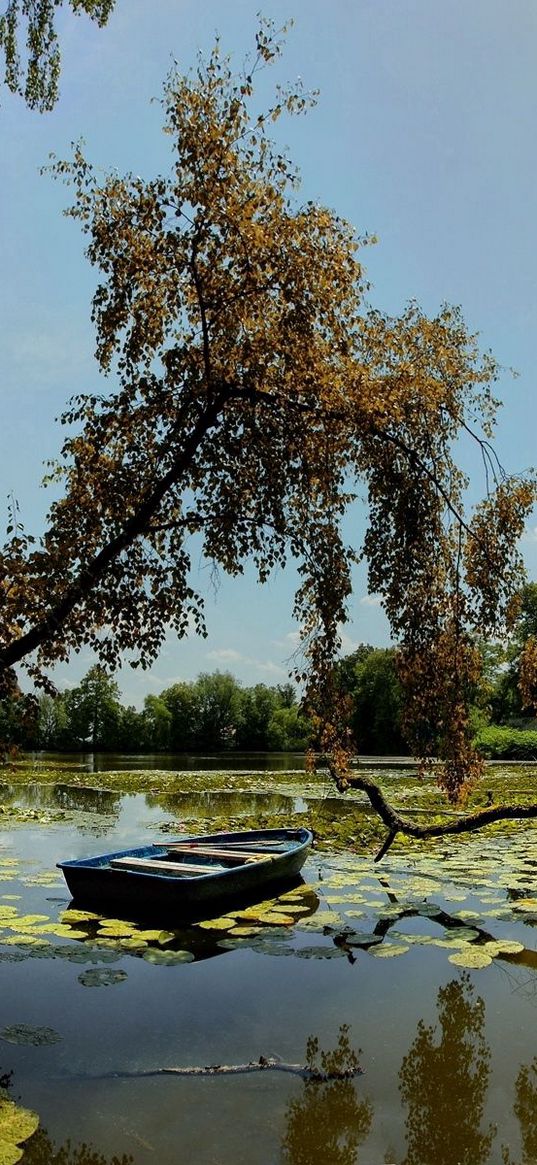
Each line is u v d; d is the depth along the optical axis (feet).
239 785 95.09
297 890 35.12
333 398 26.17
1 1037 18.38
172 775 113.70
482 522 31.32
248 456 28.66
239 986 22.31
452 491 31.42
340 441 28.53
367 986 22.43
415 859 43.55
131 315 26.66
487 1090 15.96
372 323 29.30
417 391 28.45
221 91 25.05
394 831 40.34
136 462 26.96
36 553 23.50
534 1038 18.76
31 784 99.25
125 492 26.17
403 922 29.45
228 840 44.65
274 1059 17.44
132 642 25.91
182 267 25.75
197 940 27.09
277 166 25.41
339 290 26.04
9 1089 15.96
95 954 24.95
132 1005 20.76
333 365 26.53
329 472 28.89
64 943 26.14
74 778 107.14
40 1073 16.70
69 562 24.18
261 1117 14.83
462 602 31.01
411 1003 21.06
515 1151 13.62
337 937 27.35
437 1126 14.44
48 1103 15.37
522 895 34.12
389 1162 13.19
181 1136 14.11
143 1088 16.03
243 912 31.04
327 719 30.09
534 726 183.32
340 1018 20.01
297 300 25.53
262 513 28.78
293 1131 14.25
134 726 260.01
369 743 202.18
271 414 27.58
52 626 23.21
